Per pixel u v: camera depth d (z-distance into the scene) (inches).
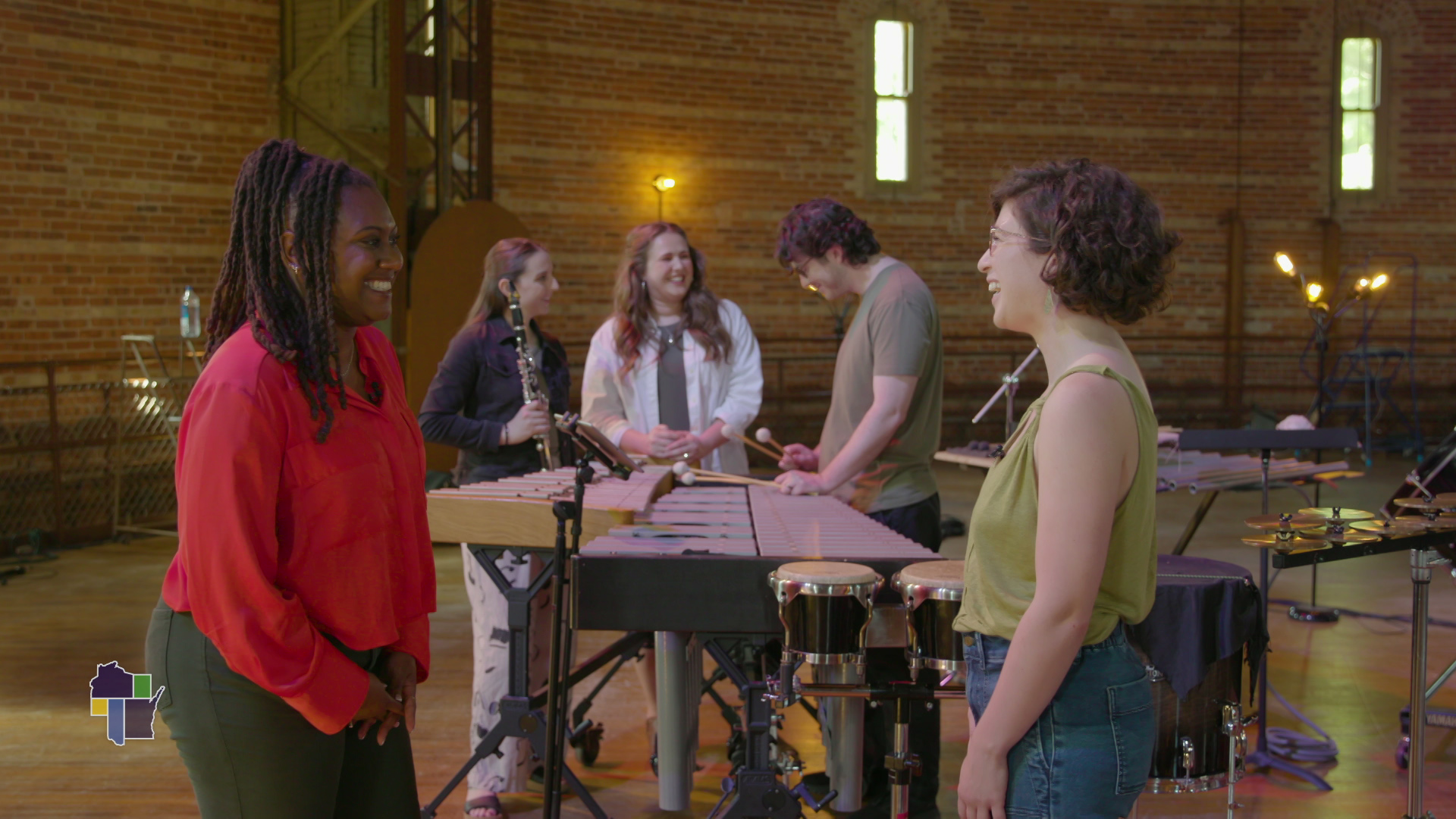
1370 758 127.4
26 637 181.0
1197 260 425.7
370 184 60.4
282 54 292.4
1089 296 52.0
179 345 279.6
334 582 59.4
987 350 417.4
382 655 66.2
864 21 398.6
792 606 71.7
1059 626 49.7
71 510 262.2
